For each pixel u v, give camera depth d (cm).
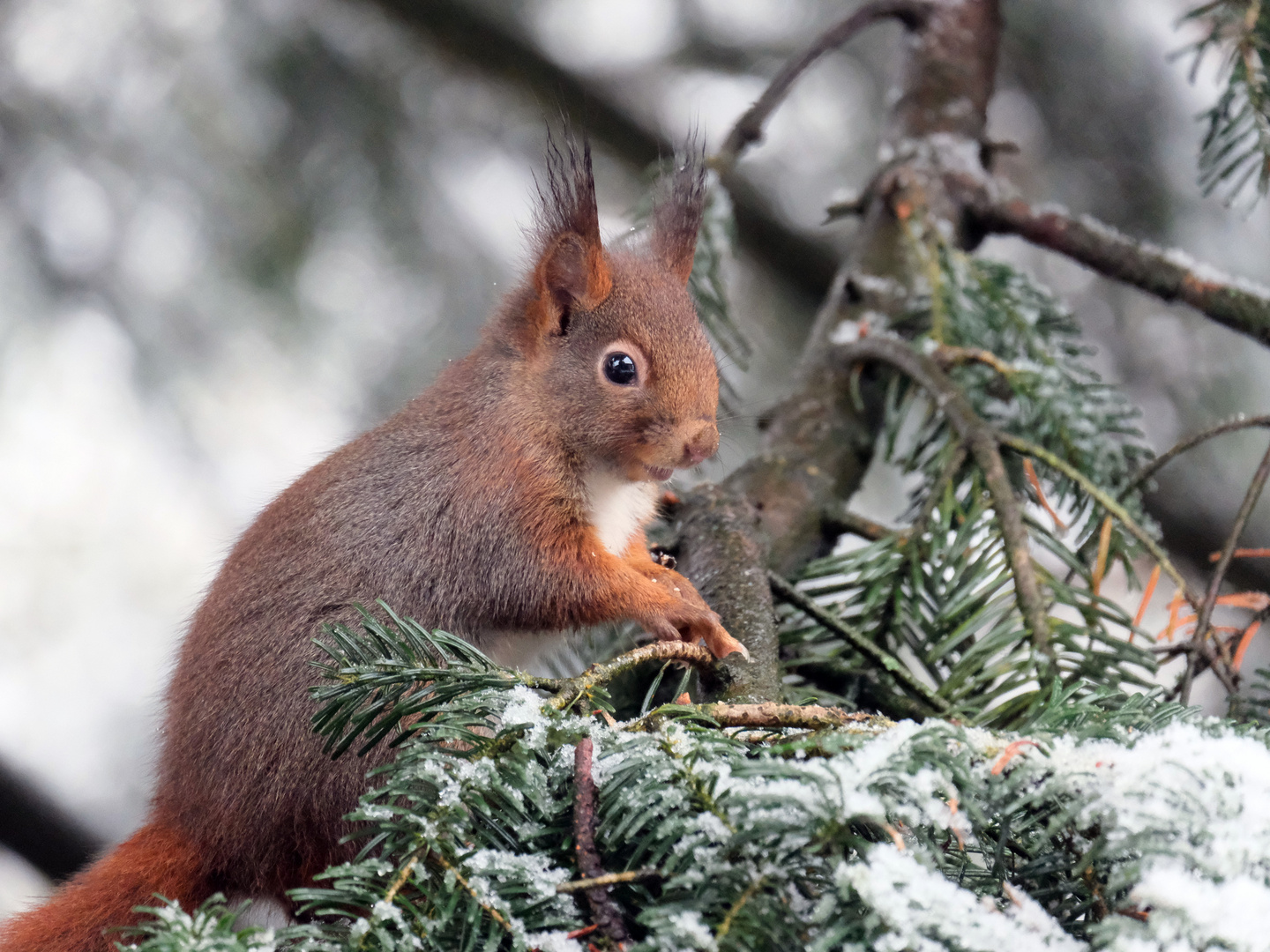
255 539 408
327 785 404
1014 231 416
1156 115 428
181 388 427
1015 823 395
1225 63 412
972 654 405
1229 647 406
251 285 425
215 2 426
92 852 422
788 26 431
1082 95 429
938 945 373
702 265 415
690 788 394
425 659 398
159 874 405
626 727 396
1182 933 361
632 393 407
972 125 419
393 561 407
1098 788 394
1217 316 414
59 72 425
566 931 394
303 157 426
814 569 408
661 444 407
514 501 408
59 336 426
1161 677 423
